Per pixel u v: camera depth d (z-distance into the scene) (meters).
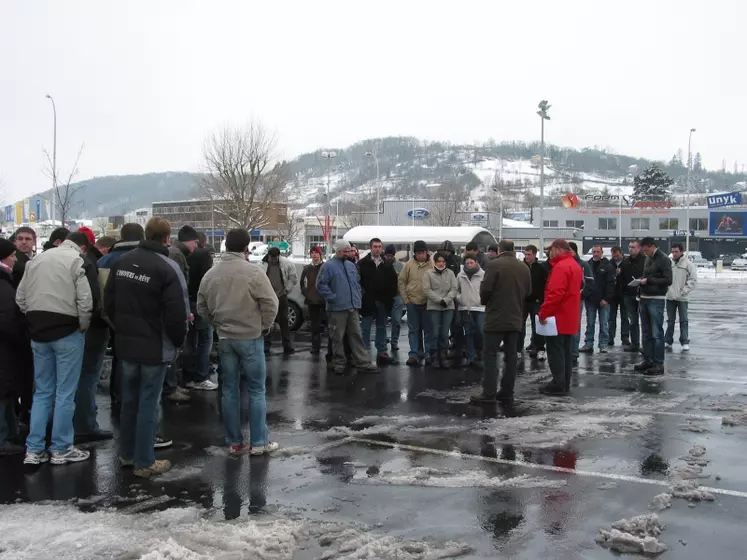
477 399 8.55
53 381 6.28
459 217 71.12
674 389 9.30
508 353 8.66
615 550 4.32
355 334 10.70
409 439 6.91
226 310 6.29
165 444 6.66
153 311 5.83
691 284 12.74
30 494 5.41
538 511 4.98
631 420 7.51
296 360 11.80
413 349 11.42
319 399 8.80
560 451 6.44
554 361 9.04
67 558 4.22
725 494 5.29
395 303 12.88
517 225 78.56
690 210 79.88
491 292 8.48
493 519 4.84
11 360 6.47
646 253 10.66
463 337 12.17
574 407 8.27
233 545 4.34
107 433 7.09
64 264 6.13
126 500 5.27
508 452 6.44
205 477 5.79
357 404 8.51
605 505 5.08
